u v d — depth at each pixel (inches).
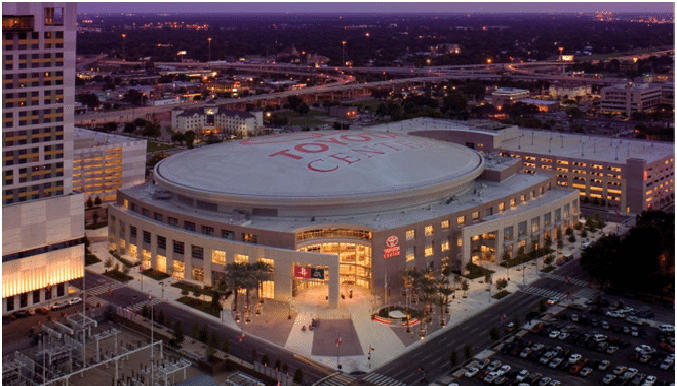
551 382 7480.3
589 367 7839.6
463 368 7869.1
